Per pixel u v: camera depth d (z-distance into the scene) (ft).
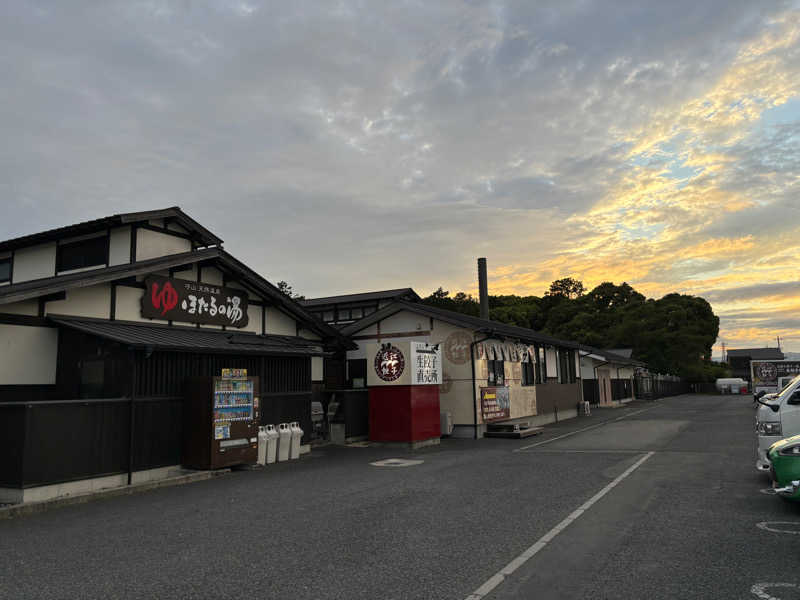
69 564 17.83
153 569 17.21
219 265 45.60
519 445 51.72
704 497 26.43
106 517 24.54
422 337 62.64
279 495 28.78
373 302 93.30
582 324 211.41
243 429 37.70
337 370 67.05
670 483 30.22
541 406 78.18
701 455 41.24
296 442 43.68
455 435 59.67
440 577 16.11
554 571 16.51
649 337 204.74
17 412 27.48
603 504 25.40
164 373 35.81
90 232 44.24
